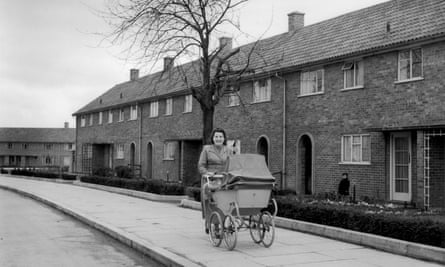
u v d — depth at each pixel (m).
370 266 7.97
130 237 10.78
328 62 21.36
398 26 19.39
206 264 8.03
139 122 41.06
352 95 20.38
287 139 23.83
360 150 19.97
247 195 9.11
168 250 9.25
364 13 23.09
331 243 10.04
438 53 16.88
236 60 28.33
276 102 24.66
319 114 22.05
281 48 26.20
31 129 93.94
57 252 9.94
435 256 8.33
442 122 16.56
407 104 17.95
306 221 12.16
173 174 35.47
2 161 90.44
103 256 9.55
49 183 36.78
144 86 41.84
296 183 23.08
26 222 14.77
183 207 18.00
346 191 19.61
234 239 9.07
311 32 25.58
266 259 8.42
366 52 19.41
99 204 19.06
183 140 33.91
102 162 49.94
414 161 17.86
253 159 9.40
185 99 34.28
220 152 10.05
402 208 14.87
